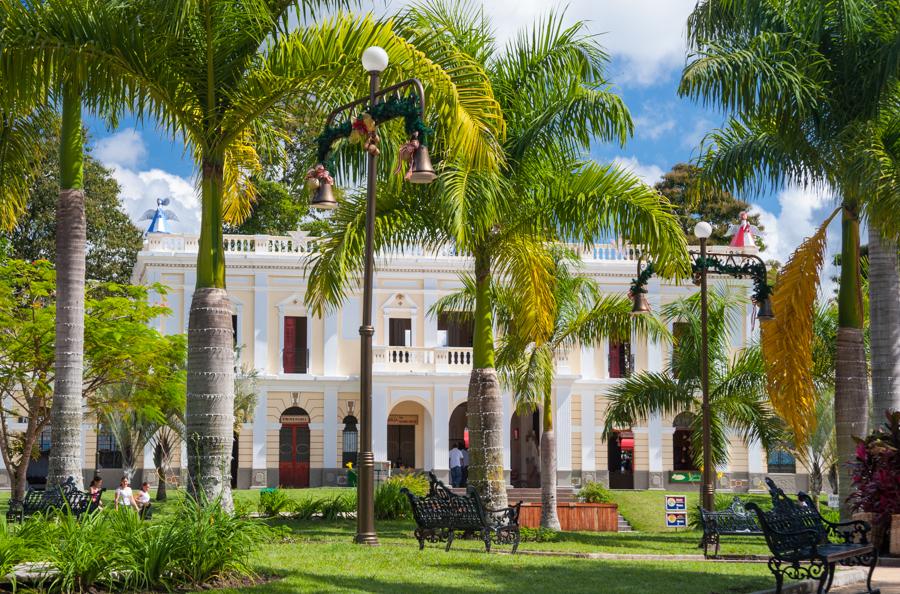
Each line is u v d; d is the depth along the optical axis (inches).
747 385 959.6
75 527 350.6
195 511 378.3
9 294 946.7
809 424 734.5
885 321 697.6
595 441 1747.0
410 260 1759.4
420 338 1759.4
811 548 388.5
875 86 667.4
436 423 1685.5
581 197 669.9
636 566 473.4
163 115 559.2
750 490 1740.9
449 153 621.3
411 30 556.7
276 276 1734.7
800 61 678.5
